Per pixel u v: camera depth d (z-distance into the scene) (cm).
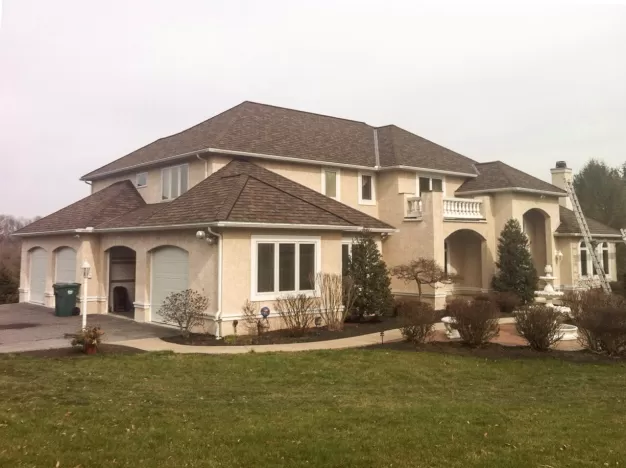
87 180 2786
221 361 1151
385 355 1247
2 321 1847
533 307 1464
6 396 842
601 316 1303
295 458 580
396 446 623
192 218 1571
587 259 2888
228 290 1498
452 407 823
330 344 1395
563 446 636
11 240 5825
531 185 2527
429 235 2170
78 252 2103
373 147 2606
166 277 1734
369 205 2406
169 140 2483
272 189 1795
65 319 1902
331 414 766
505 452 611
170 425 696
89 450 596
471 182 2628
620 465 575
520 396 941
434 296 2120
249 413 766
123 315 2006
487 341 1389
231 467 552
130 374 1027
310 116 2680
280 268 1630
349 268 1877
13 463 548
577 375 1118
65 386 920
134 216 2027
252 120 2336
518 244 2319
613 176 4928
